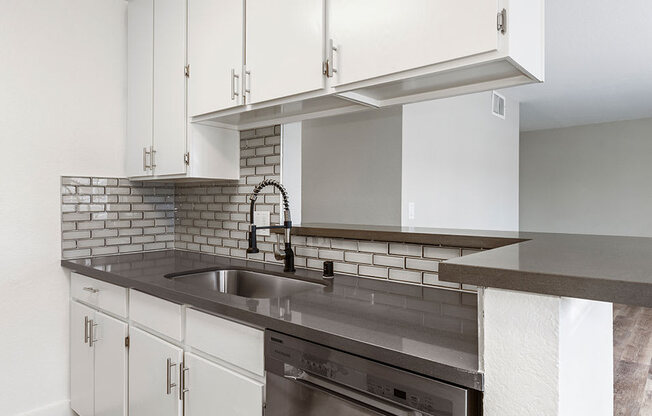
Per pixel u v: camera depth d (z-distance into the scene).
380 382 0.93
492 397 0.79
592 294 0.66
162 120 2.15
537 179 7.23
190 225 2.58
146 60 2.26
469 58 1.13
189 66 1.99
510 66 1.17
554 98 5.23
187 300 1.45
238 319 1.28
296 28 1.52
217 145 2.14
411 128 3.41
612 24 3.15
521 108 5.73
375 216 3.46
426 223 3.59
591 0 2.79
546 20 3.09
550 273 0.70
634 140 6.35
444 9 1.15
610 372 1.20
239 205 2.27
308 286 1.74
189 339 1.50
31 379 2.19
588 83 4.60
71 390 2.28
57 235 2.26
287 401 1.14
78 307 2.19
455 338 0.99
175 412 1.54
